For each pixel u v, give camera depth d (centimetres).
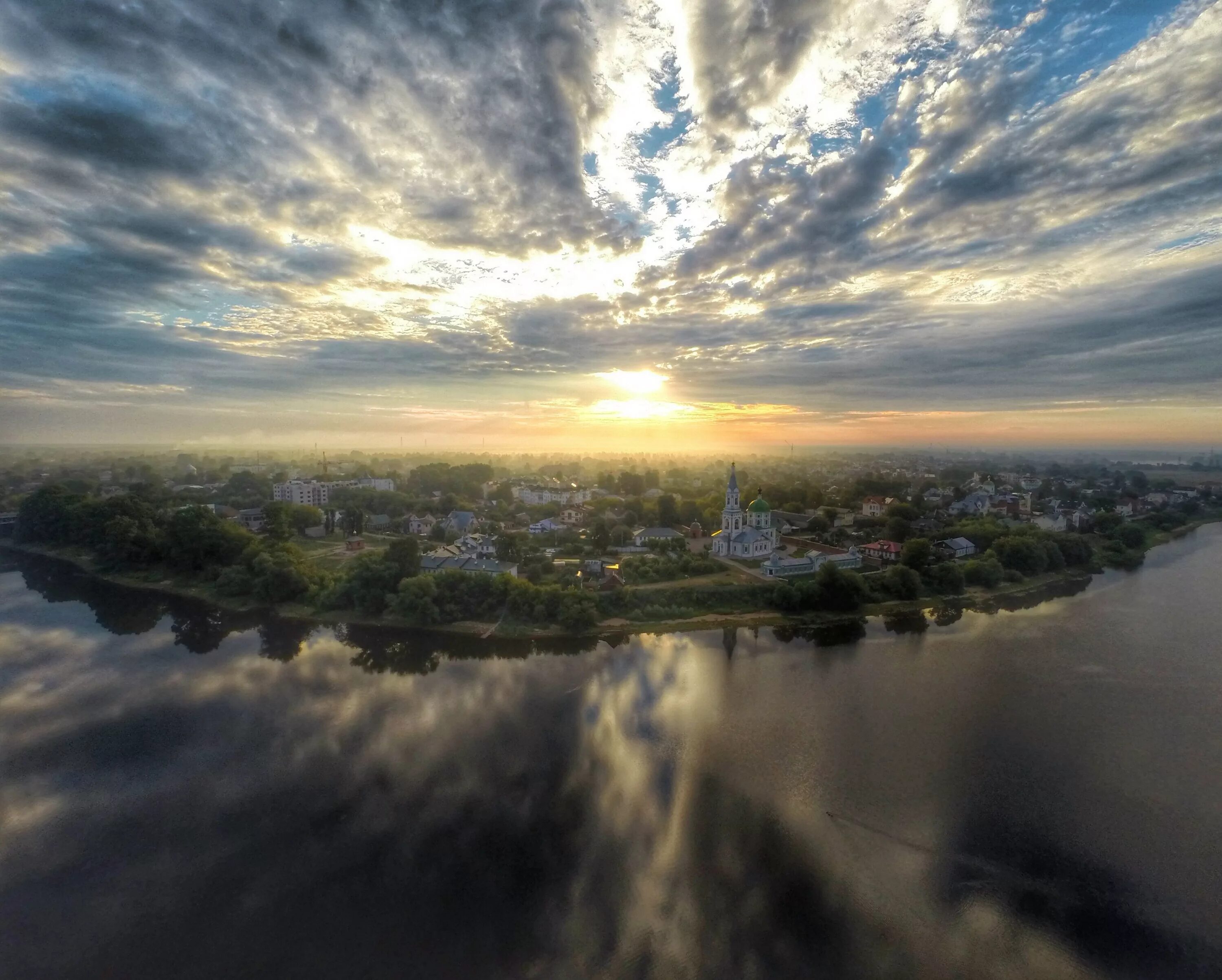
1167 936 4759
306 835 5756
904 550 14812
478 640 10888
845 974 4428
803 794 6431
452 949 4575
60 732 7544
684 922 4838
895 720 8025
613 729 7756
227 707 8256
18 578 14638
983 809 6194
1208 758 7112
